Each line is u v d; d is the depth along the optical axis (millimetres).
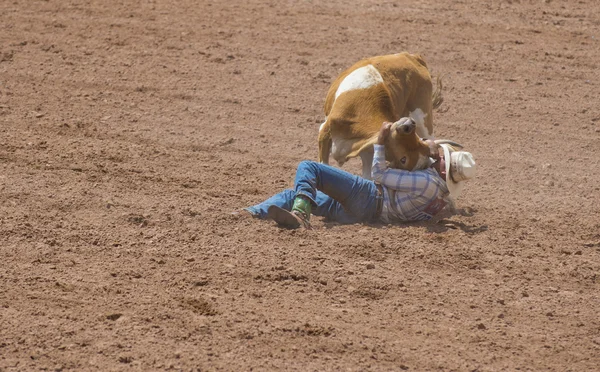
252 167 17625
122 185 15773
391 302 11766
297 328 10758
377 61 15938
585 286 12711
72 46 25047
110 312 10852
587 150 19969
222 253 12914
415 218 14484
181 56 24719
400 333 10914
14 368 9508
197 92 22281
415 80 16062
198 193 15664
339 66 24625
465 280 12609
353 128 14727
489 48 26750
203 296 11500
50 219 13828
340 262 12844
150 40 25812
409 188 14055
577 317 11711
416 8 30266
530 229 14859
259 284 12016
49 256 12477
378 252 13289
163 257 12695
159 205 14789
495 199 16578
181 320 10781
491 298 12094
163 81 22859
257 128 20281
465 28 28422
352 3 30453
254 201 15445
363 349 10414
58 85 22125
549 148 19969
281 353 10172
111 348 10031
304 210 13961
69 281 11703
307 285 12109
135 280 11891
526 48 26938
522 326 11367
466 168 13992
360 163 18328
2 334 10211
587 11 30719
